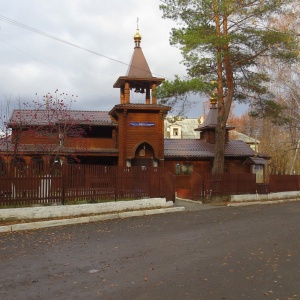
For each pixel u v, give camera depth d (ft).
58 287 20.57
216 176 76.18
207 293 19.40
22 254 28.55
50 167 48.14
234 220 47.42
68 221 44.52
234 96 86.53
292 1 76.59
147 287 20.45
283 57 77.15
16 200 44.88
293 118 98.73
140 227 42.04
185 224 44.16
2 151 71.77
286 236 35.60
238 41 75.00
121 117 93.81
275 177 88.38
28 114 89.56
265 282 21.26
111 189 54.85
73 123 81.35
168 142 115.24
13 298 18.83
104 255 28.14
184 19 75.92
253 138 179.73
